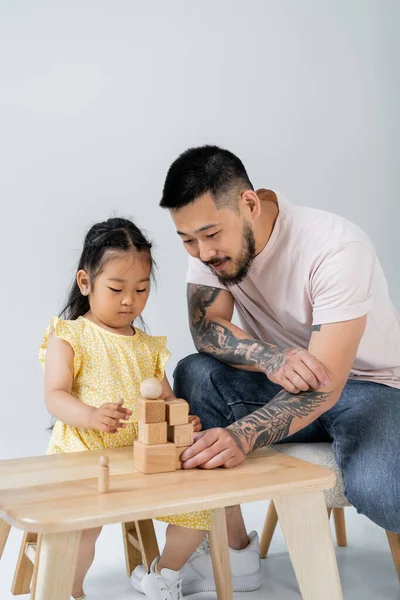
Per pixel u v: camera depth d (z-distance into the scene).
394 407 1.45
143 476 1.14
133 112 2.76
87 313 1.55
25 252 2.71
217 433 1.22
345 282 1.40
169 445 1.17
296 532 1.12
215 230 1.37
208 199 1.35
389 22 2.95
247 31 2.83
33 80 2.69
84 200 2.74
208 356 1.62
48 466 1.19
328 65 2.91
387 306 1.59
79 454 1.27
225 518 1.43
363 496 1.36
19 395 2.71
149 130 2.78
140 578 1.52
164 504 1.00
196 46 2.79
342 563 1.72
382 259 2.98
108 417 1.28
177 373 1.65
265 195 1.56
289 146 2.88
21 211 2.70
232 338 1.56
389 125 2.97
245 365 1.51
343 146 2.93
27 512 0.96
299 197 2.90
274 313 1.61
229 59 2.82
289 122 2.88
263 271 1.54
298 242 1.49
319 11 2.89
